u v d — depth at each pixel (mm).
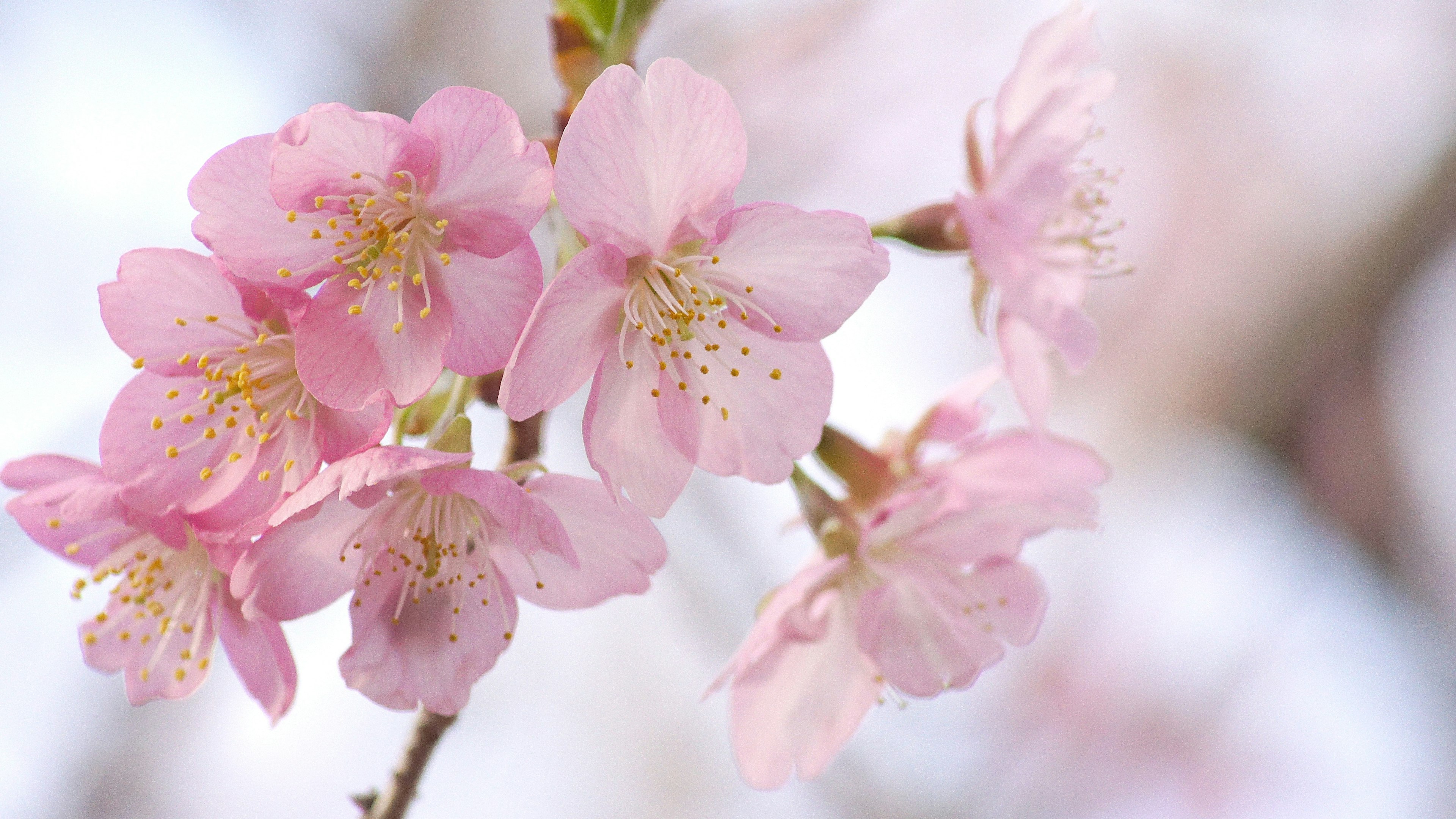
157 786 576
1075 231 374
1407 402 568
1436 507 571
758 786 363
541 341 330
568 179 332
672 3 558
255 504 341
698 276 340
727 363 343
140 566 352
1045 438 360
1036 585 362
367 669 340
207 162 332
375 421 336
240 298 343
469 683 342
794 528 367
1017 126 365
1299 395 585
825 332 340
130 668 353
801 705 363
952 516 357
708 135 334
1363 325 557
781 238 337
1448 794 587
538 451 344
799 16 565
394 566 341
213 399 342
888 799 536
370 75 541
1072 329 360
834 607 360
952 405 361
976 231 358
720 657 463
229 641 348
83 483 342
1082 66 363
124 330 342
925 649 356
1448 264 531
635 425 341
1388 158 552
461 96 331
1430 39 549
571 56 347
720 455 343
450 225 335
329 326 335
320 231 335
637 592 345
